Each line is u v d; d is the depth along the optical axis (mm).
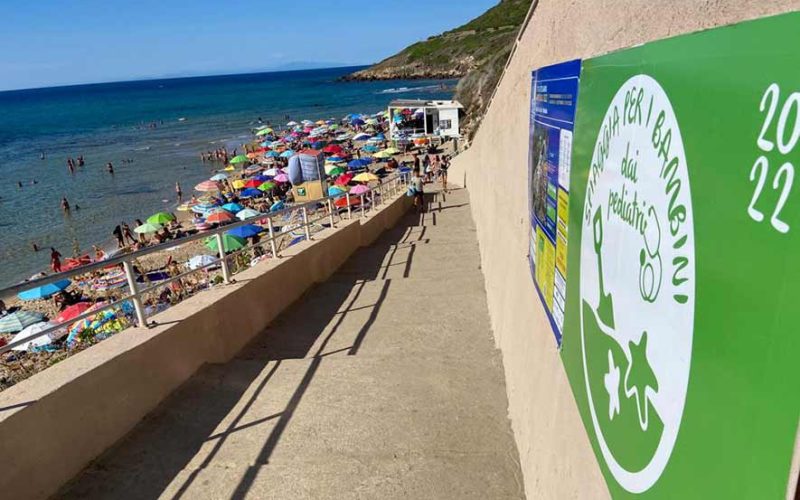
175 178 38281
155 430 3922
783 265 695
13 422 3027
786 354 690
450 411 4086
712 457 895
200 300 5211
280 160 39062
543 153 2861
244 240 16703
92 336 10422
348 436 3787
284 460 3533
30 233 25406
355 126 56062
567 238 2193
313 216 19188
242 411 4195
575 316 2016
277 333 6281
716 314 887
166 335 4359
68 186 36219
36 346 11281
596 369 1677
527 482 3064
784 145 691
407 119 45219
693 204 983
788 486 684
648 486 1188
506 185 5316
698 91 969
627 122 1405
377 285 8156
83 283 17094
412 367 4895
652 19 1352
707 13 1058
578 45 2205
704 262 936
